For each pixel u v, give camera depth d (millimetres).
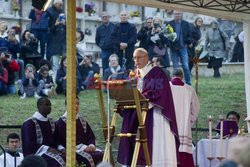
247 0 34844
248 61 37531
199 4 35062
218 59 59344
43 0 29141
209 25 61531
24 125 30672
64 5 53844
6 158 31500
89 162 30078
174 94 29453
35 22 50375
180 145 28953
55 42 50656
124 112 26078
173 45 53500
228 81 58719
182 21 54156
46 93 48875
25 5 57906
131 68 51812
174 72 30000
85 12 60531
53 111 47219
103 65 52031
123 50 52062
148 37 52406
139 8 61906
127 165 25922
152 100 25688
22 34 49781
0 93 48125
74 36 26156
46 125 30906
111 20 62000
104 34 52281
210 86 57344
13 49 49000
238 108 54406
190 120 29812
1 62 48000
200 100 55031
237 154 11875
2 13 56812
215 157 32562
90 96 50562
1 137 42375
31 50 49531
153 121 25906
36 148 30328
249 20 37062
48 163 29516
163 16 60781
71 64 26031
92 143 32031
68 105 25938
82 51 54406
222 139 32125
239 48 59906
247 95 37656
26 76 48531
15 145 31016
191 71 59031
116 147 41281
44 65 49281
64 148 30844
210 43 59688
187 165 28938
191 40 54344
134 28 52375
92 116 47500
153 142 25844
